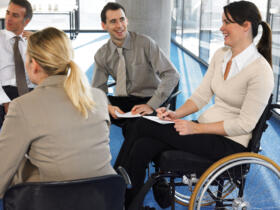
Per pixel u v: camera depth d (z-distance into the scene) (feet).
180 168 6.54
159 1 13.74
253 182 9.37
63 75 4.85
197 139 6.69
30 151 4.70
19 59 9.57
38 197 4.21
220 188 7.74
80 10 36.27
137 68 9.68
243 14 6.54
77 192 4.33
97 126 4.88
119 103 9.86
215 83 7.27
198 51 24.75
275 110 14.21
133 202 6.48
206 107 15.33
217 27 20.48
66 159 4.61
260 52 6.89
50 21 35.55
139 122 6.96
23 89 9.59
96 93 5.16
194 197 6.27
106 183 4.49
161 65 9.46
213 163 6.62
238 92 6.79
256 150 6.95
